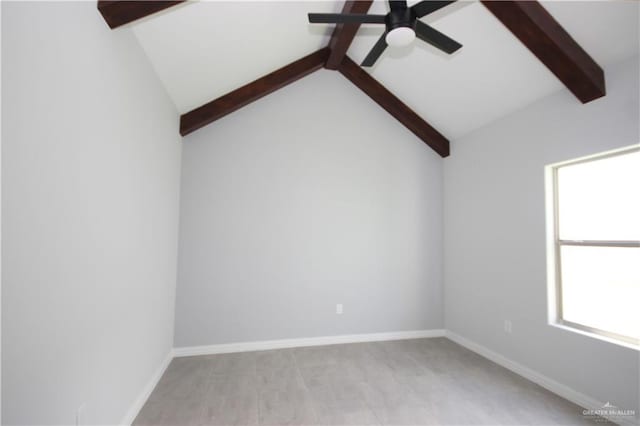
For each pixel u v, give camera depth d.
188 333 3.50
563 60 2.41
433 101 3.86
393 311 4.12
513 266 3.23
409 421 2.29
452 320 4.14
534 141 3.04
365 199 4.12
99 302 1.70
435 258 4.32
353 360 3.37
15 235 1.08
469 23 2.74
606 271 2.51
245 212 3.74
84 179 1.52
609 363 2.32
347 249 4.02
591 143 2.53
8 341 1.06
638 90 2.25
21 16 1.11
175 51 2.49
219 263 3.63
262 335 3.70
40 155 1.21
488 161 3.63
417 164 4.34
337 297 3.95
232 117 3.79
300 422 2.28
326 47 3.86
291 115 3.96
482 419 2.32
